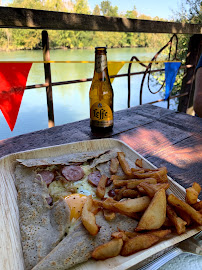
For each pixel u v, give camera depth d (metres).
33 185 0.76
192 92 3.04
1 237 0.57
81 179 0.83
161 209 0.57
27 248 0.55
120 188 0.77
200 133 1.28
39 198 0.70
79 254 0.52
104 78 1.22
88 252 0.52
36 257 0.53
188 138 1.22
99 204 0.66
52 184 0.81
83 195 0.75
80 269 0.50
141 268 0.50
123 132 1.29
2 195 0.71
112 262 0.51
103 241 0.55
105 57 1.15
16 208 0.69
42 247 0.55
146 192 0.63
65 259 0.50
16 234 0.60
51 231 0.60
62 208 0.65
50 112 1.90
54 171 0.86
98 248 0.51
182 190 0.72
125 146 1.00
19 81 1.36
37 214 0.65
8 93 1.33
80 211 0.67
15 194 0.74
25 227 0.61
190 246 0.56
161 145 1.14
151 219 0.56
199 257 0.52
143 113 1.60
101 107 1.21
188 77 2.98
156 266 0.50
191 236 0.57
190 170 0.93
